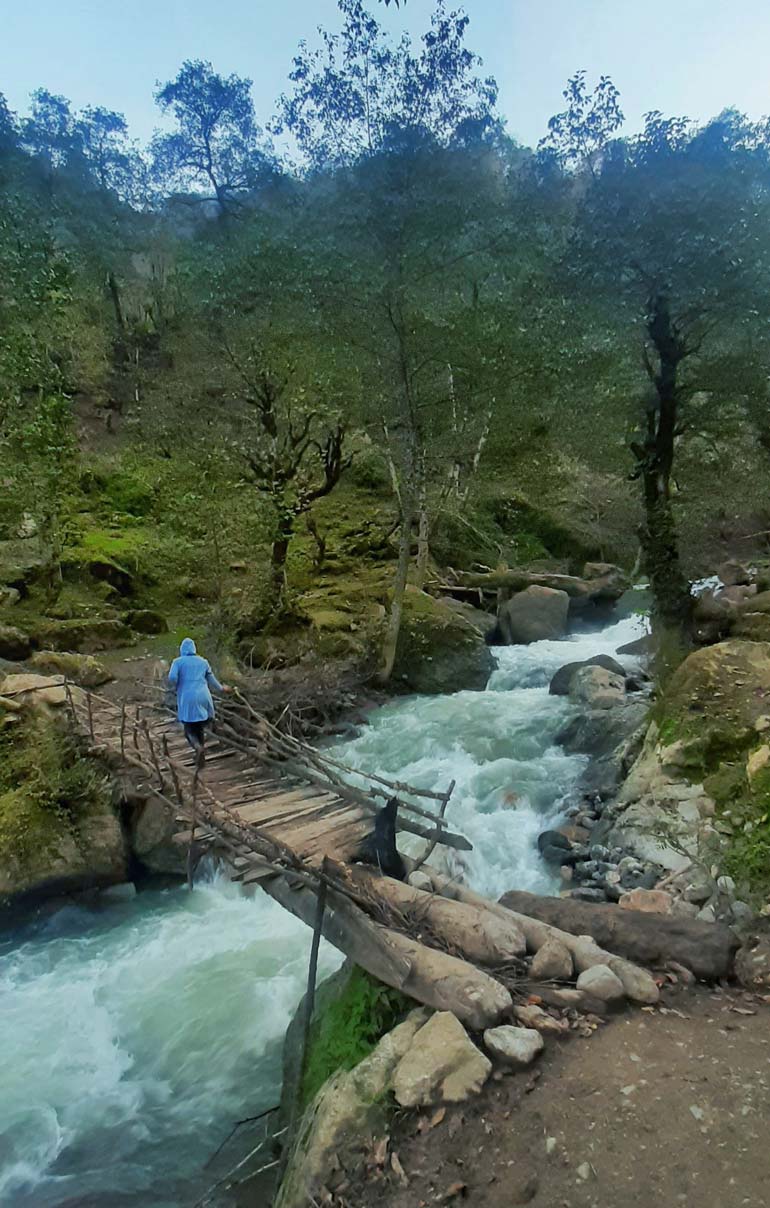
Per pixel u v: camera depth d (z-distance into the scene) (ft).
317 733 42.19
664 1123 12.67
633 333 37.93
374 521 74.79
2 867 28.22
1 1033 22.33
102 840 29.94
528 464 59.41
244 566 59.31
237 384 56.08
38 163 79.36
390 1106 13.39
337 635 51.24
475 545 80.94
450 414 53.31
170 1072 20.68
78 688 38.58
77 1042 21.93
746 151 34.88
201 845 22.21
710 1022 15.67
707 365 38.70
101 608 58.70
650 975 17.10
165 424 64.23
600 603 71.20
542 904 19.80
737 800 25.09
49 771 31.53
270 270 49.83
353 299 46.26
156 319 96.84
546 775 34.32
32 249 47.14
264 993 23.80
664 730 29.50
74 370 78.79
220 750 31.89
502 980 16.37
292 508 53.36
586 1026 15.42
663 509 39.11
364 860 21.20
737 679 30.37
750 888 21.12
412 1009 16.35
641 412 41.09
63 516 64.49
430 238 46.09
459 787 34.35
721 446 48.49
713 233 33.53
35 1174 17.66
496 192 53.47
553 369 43.88
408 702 47.24
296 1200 12.49
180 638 57.31
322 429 60.64
